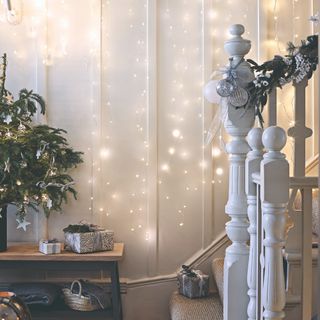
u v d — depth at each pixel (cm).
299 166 245
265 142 201
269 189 200
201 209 397
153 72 394
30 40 394
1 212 360
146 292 396
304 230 212
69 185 367
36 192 355
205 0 395
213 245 396
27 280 394
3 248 361
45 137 357
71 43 394
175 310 347
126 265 397
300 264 229
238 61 266
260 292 236
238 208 272
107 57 395
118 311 356
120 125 396
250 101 263
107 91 395
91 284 373
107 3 394
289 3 394
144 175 396
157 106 396
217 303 357
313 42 246
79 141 394
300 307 222
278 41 395
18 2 390
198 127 397
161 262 397
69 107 394
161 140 396
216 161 397
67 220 395
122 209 396
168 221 397
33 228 394
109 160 396
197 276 370
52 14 394
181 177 397
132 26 395
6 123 360
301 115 246
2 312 240
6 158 339
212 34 395
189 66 396
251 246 250
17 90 394
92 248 358
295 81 248
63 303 372
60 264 355
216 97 285
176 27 396
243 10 396
